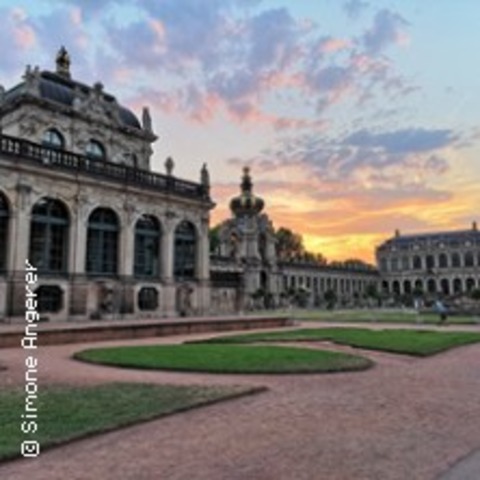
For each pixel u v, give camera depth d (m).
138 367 15.29
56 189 33.91
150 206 40.56
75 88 43.56
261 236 95.69
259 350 19.72
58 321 32.91
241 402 10.91
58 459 7.11
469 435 8.62
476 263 155.62
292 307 88.88
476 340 26.38
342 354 19.00
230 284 51.22
